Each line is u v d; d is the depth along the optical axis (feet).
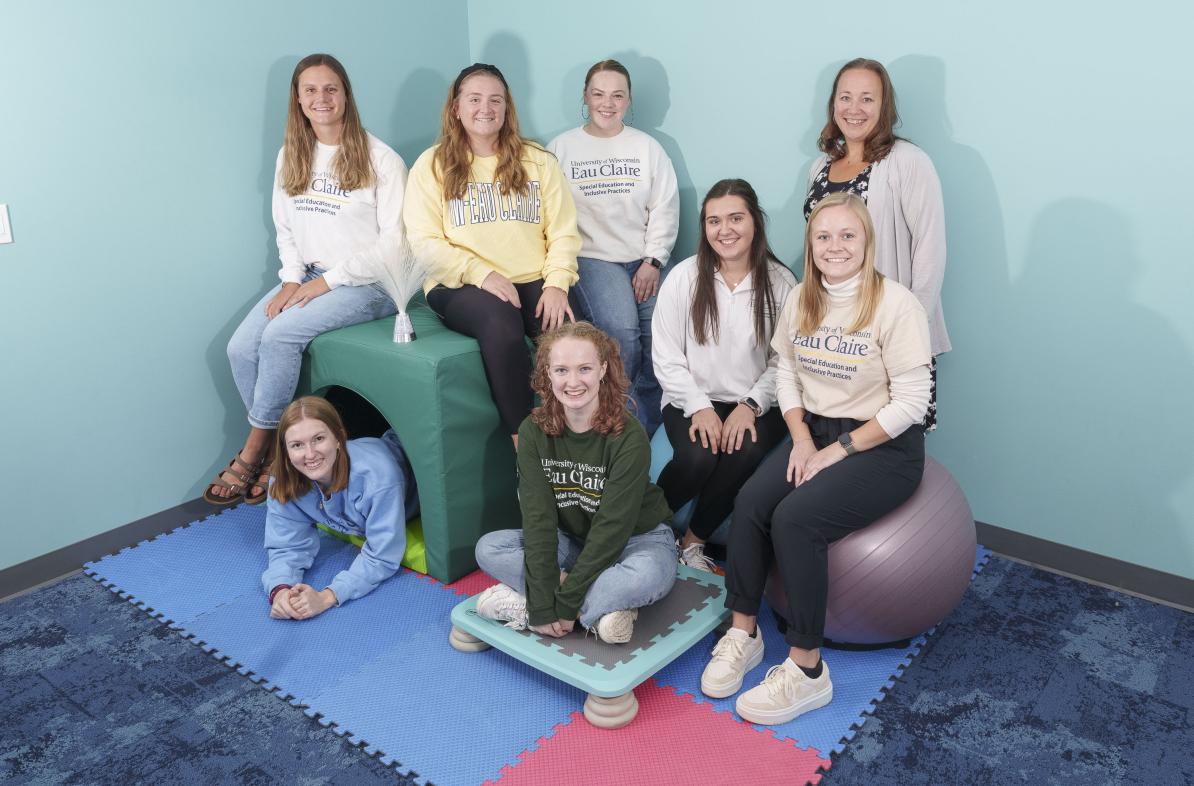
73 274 8.13
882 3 7.93
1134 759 5.83
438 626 7.34
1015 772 5.74
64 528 8.45
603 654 6.40
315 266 9.05
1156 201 7.04
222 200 9.06
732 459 7.62
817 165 8.27
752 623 6.64
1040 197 7.54
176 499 9.26
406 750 5.99
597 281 9.44
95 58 7.94
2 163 7.55
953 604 6.75
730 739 6.04
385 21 10.05
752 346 7.82
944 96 7.81
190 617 7.55
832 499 6.20
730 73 9.04
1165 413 7.38
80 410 8.38
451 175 8.42
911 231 7.61
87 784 5.76
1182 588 7.61
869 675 6.66
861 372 6.46
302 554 8.08
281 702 6.49
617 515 6.53
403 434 7.77
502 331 7.81
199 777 5.81
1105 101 7.09
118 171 8.26
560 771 5.78
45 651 7.13
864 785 5.65
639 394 9.84
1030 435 8.07
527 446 6.82
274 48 9.15
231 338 8.89
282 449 7.62
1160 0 6.70
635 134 9.43
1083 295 7.53
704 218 7.62
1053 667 6.73
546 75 10.46
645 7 9.41
